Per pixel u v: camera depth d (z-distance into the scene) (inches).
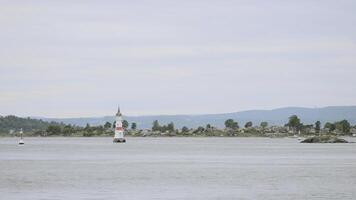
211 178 5497.1
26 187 4697.3
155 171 6338.6
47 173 6023.6
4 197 4121.6
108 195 4232.3
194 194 4306.1
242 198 4101.9
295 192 4424.2
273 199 4065.0
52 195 4222.4
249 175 5836.6
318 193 4377.5
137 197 4131.4
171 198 4089.6
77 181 5162.4
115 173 6058.1
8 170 6432.1
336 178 5506.9
